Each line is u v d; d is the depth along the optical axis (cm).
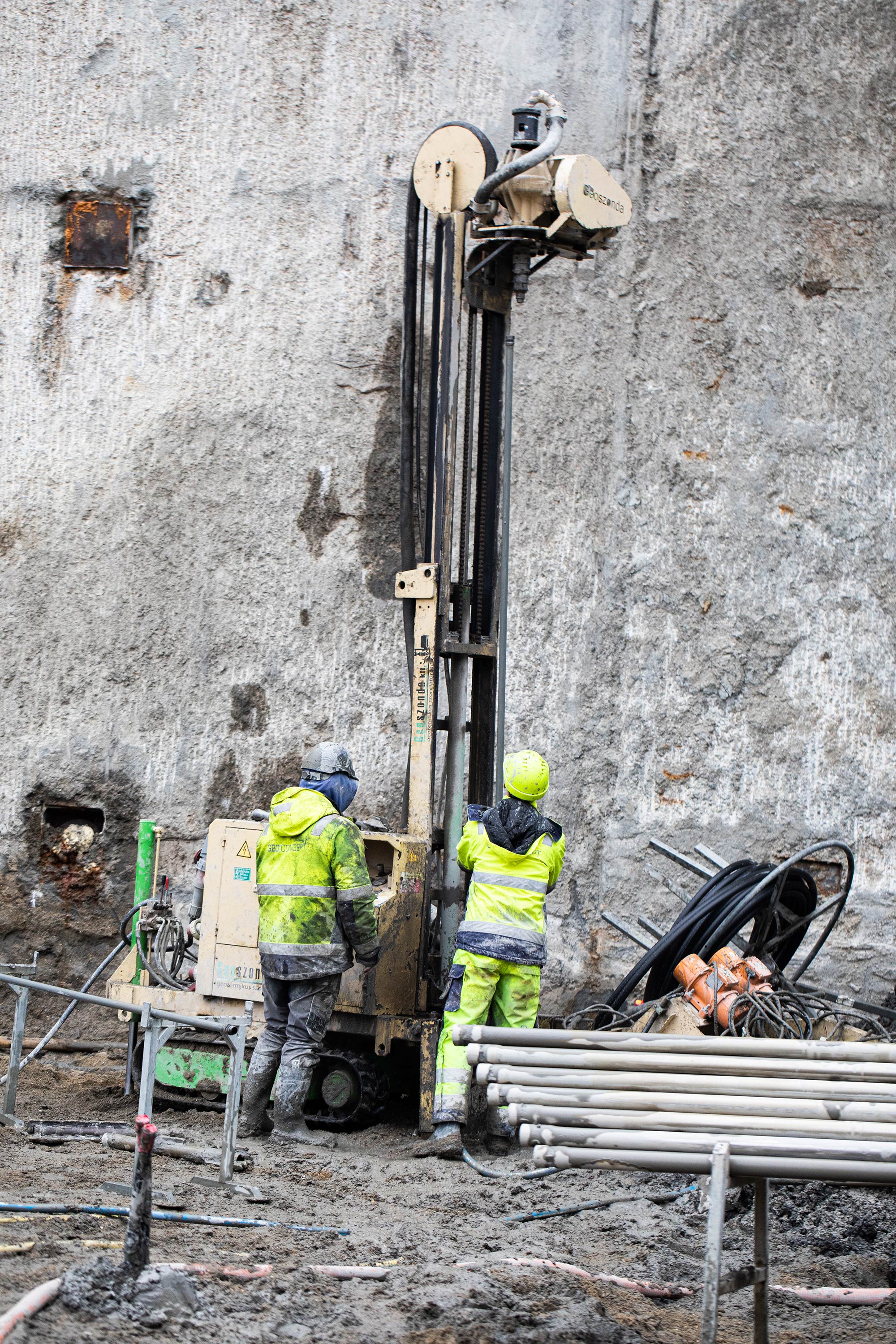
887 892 1138
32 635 1136
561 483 1143
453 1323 465
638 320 1156
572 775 1126
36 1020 1104
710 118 1166
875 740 1152
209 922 881
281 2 1159
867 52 1180
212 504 1144
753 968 831
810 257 1171
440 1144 782
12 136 1158
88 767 1123
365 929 782
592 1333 466
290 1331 450
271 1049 805
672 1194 718
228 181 1156
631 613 1143
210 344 1151
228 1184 659
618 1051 469
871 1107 429
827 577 1160
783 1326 511
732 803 1136
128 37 1159
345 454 1145
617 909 1117
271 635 1136
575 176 823
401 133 1157
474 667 919
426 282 1128
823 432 1166
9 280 1155
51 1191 607
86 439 1147
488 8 1159
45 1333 419
